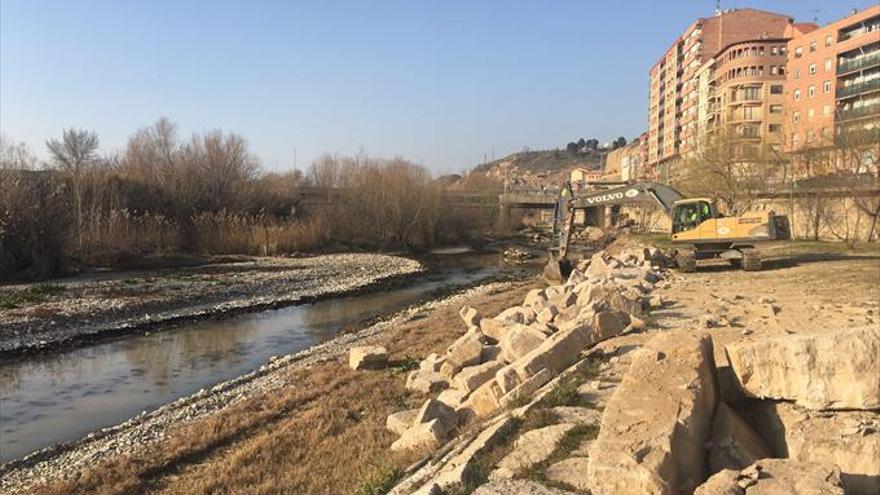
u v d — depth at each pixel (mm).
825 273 23406
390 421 10625
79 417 14242
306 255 53125
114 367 18812
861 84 65750
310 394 13172
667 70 115188
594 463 5234
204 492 8812
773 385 6520
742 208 45188
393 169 64562
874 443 5453
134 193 52312
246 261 47094
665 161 107750
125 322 24828
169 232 50000
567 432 7234
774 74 79250
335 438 10438
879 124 40281
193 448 10641
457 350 13055
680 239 27047
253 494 8516
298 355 18625
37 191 36844
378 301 31328
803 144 52812
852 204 39625
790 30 82938
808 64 73812
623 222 77000
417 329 20109
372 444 9906
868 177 36688
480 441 7406
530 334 11719
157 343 22031
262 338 22828
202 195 57625
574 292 17047
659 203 29375
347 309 29000
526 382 9461
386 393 12820
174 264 43719
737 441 5879
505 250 62312
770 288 19953
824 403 6156
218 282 34219
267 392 14031
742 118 79938
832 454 5594
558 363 10320
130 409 14836
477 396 9883
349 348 18594
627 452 5219
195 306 28703
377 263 47500
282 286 34688
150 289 31188
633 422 5711
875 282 20312
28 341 21359
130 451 10984
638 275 23281
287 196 65938
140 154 59156
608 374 9625
